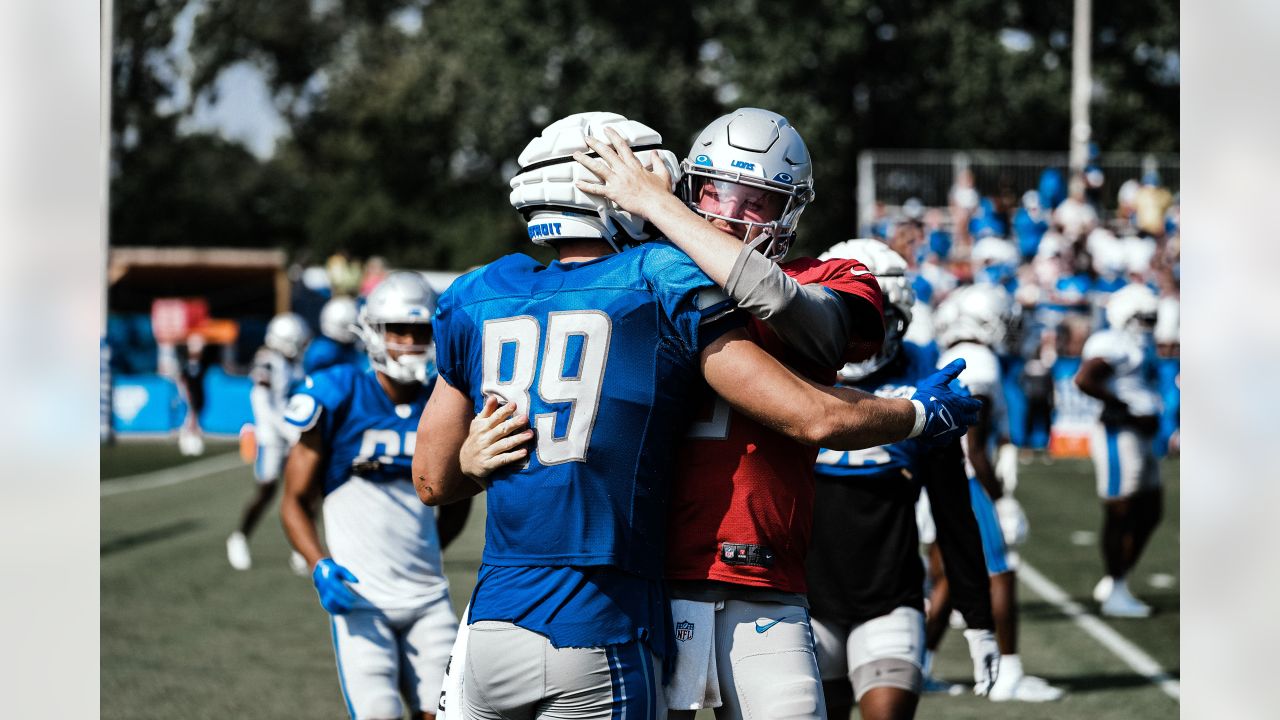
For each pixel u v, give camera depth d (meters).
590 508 10.52
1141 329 32.28
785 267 11.56
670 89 132.38
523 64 135.38
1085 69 99.56
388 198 156.62
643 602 10.65
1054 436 73.62
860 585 14.91
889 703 14.52
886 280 15.21
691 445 11.14
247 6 179.75
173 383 91.81
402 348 16.67
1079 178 86.06
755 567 11.04
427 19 177.88
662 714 10.84
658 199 10.66
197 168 170.38
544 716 10.62
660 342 10.58
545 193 11.03
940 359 23.19
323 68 193.62
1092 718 22.97
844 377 15.92
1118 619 32.25
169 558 41.91
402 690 16.95
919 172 90.69
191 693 25.08
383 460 16.77
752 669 11.04
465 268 148.62
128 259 106.12
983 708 23.72
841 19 128.12
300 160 186.88
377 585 16.62
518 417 10.73
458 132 151.50
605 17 135.50
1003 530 25.23
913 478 15.07
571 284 10.82
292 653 28.75
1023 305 71.44
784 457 11.23
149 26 123.88
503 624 10.65
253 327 103.94
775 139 11.41
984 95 131.38
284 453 40.31
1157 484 32.78
